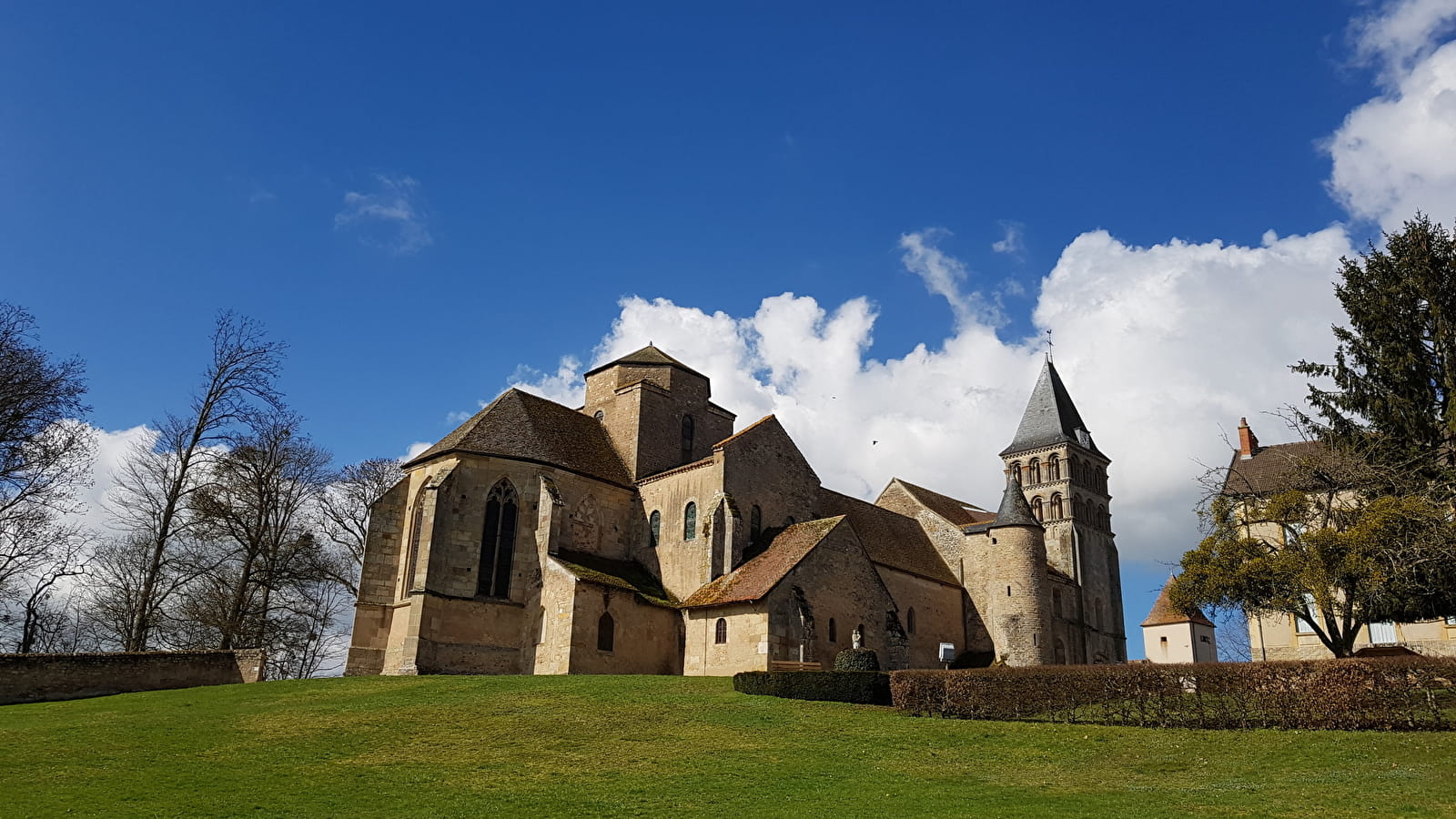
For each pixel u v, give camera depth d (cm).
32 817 1908
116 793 2112
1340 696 2689
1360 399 3856
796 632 4347
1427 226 3881
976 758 2608
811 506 5716
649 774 2383
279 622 5319
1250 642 5322
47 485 4284
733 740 2772
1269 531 4697
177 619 5109
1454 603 3300
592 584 4503
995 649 5925
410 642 4353
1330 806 1948
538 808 2047
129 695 3591
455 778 2319
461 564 4634
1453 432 3462
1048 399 8275
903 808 2038
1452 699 2625
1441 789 2031
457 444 4888
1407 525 3155
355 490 6266
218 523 5100
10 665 3659
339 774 2336
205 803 2044
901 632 4884
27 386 4109
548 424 5394
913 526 6681
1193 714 2897
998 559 6028
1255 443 6116
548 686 3528
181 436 4772
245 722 2922
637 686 3572
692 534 5100
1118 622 7919
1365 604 3344
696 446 6034
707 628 4581
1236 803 2023
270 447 5294
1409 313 3828
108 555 5159
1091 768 2477
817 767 2475
